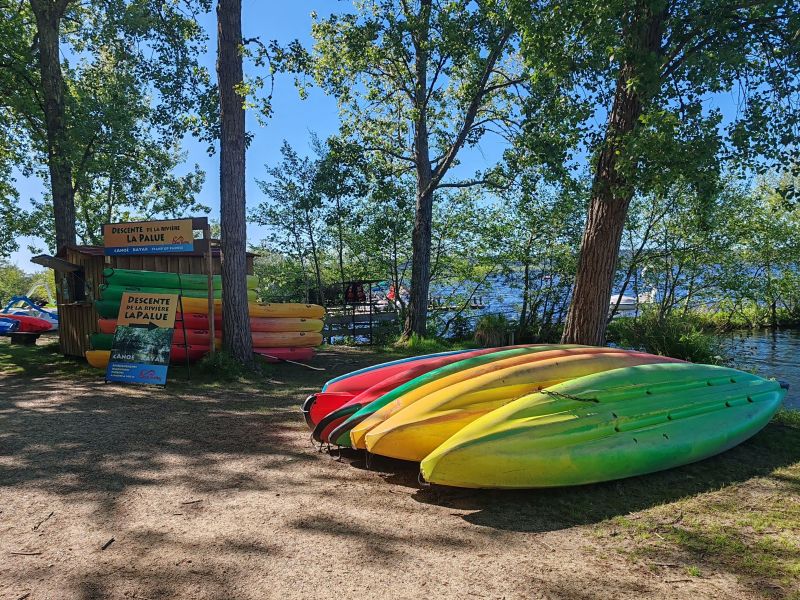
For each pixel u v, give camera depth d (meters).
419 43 14.13
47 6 14.31
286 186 18.97
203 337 10.46
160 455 5.26
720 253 18.33
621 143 7.68
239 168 10.17
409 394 4.97
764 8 7.43
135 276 10.12
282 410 7.26
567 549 3.43
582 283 8.35
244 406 7.48
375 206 19.55
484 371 5.22
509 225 18.41
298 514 3.94
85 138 15.02
